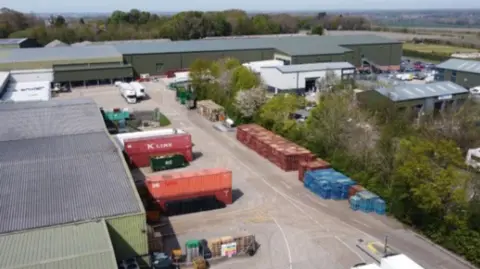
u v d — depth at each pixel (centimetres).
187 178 3669
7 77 7738
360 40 10800
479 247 2959
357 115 4831
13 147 3884
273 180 4325
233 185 4200
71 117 4878
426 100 6134
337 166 4350
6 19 16138
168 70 9675
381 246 3111
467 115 5378
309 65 8125
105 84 8875
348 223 3488
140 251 2766
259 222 3491
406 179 3372
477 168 3716
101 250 2306
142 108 7069
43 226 2583
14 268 2125
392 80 8069
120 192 3012
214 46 10188
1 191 3002
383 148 4044
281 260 2977
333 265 2919
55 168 3397
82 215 2705
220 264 2930
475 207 3125
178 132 5222
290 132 5259
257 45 10300
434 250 3119
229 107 6475
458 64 8169
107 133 4331
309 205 3794
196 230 3366
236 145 5397
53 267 2152
